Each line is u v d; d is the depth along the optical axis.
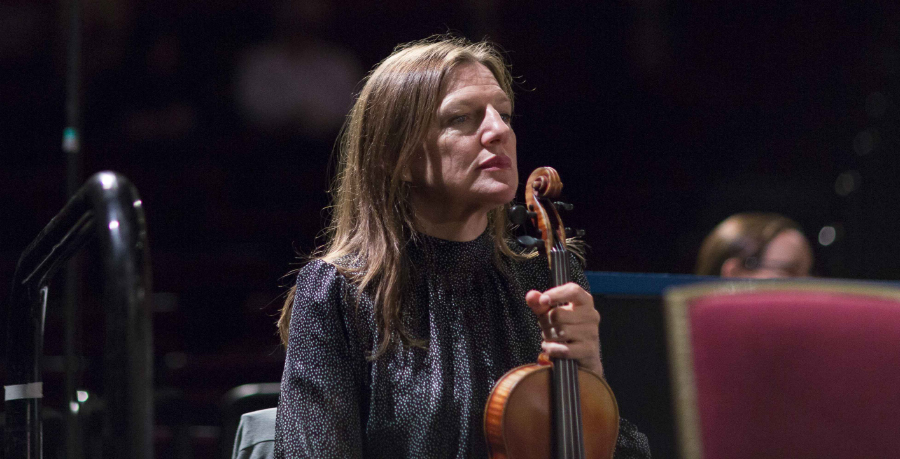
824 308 4.01
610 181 16.36
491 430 4.03
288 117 15.43
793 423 3.93
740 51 16.69
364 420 4.25
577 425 4.09
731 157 16.36
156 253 13.92
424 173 4.38
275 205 15.22
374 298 4.30
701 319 4.06
